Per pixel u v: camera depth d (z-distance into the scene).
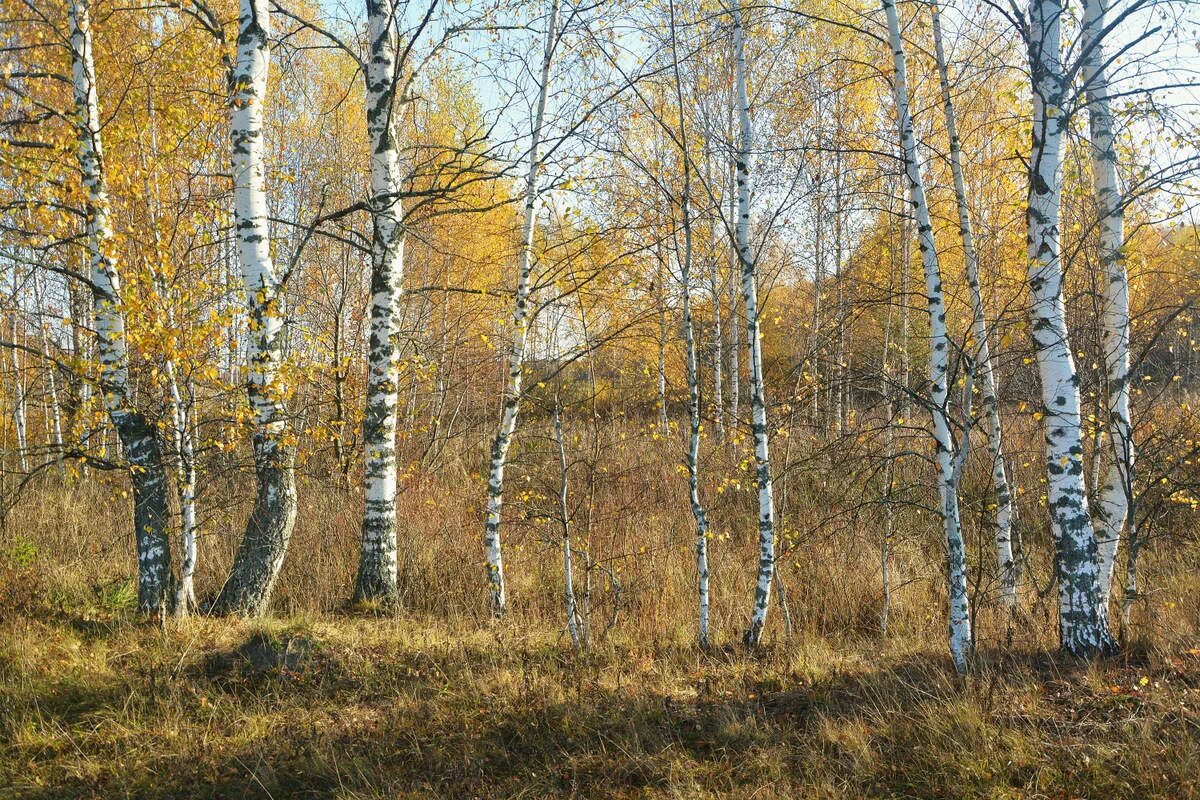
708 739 5.02
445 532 9.66
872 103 11.36
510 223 15.73
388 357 7.95
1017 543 8.75
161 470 7.07
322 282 14.48
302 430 8.30
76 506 10.10
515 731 5.28
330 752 5.01
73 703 5.61
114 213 6.96
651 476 11.38
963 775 4.21
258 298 6.85
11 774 4.75
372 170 7.92
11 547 8.53
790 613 8.16
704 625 7.06
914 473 10.40
